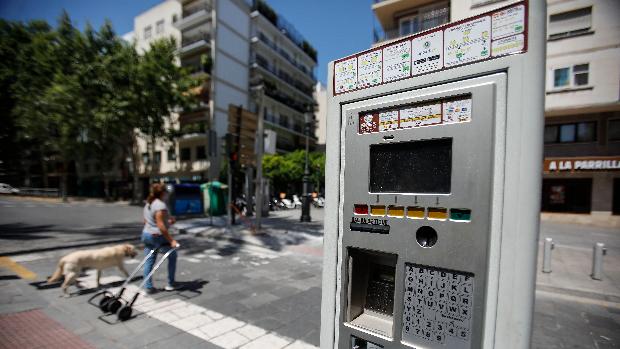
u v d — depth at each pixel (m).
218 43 26.27
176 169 27.23
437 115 1.17
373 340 1.35
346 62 1.45
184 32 28.20
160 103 20.77
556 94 13.85
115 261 4.12
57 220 11.91
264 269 5.25
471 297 1.09
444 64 1.17
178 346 2.67
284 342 2.78
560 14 13.71
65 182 25.50
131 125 20.97
